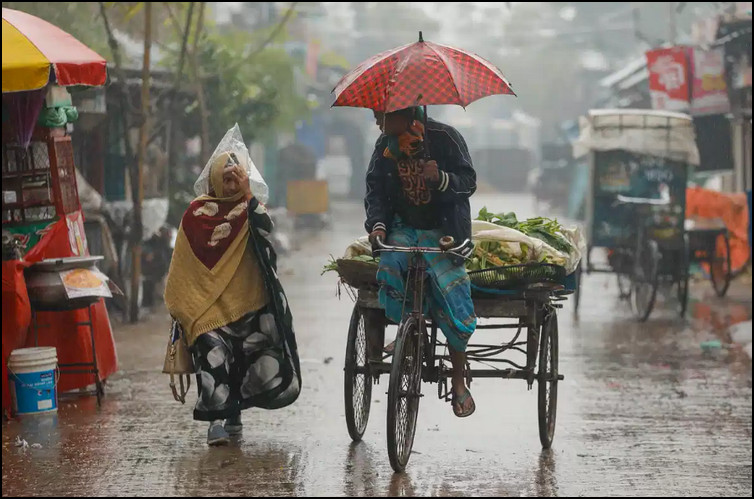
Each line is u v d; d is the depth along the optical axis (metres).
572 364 12.05
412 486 6.96
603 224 17.02
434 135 7.32
